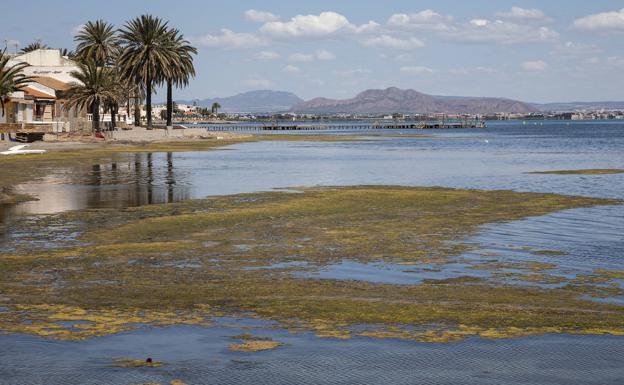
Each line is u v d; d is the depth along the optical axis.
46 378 9.83
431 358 10.74
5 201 32.41
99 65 108.69
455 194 35.88
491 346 11.30
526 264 18.50
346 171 52.97
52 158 63.69
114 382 9.69
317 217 27.58
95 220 26.50
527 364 10.49
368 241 22.03
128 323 12.58
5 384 9.60
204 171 51.28
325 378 9.93
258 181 43.81
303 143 107.75
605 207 30.80
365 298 14.59
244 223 25.83
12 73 83.50
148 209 29.83
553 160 67.81
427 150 88.44
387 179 46.28
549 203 32.25
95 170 51.00
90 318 12.89
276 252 20.09
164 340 11.59
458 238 22.72
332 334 11.94
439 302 14.26
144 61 101.12
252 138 127.75
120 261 18.70
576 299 14.62
